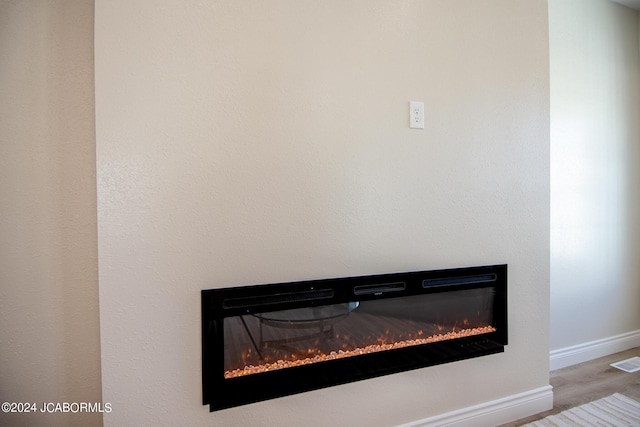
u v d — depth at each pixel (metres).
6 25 1.12
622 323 2.42
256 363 1.16
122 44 1.01
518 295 1.59
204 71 1.09
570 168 2.18
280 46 1.18
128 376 1.03
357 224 1.29
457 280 1.45
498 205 1.54
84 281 1.18
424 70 1.39
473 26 1.48
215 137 1.11
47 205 1.15
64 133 1.16
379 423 1.33
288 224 1.20
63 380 1.17
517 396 1.58
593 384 1.91
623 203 2.40
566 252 2.18
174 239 1.07
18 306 1.13
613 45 2.33
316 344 1.24
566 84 2.15
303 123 1.21
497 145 1.54
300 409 1.22
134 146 1.03
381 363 1.30
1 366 1.12
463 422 1.46
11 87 1.12
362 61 1.29
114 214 1.01
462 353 1.44
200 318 1.10
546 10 1.64
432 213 1.42
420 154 1.39
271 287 1.17
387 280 1.33
